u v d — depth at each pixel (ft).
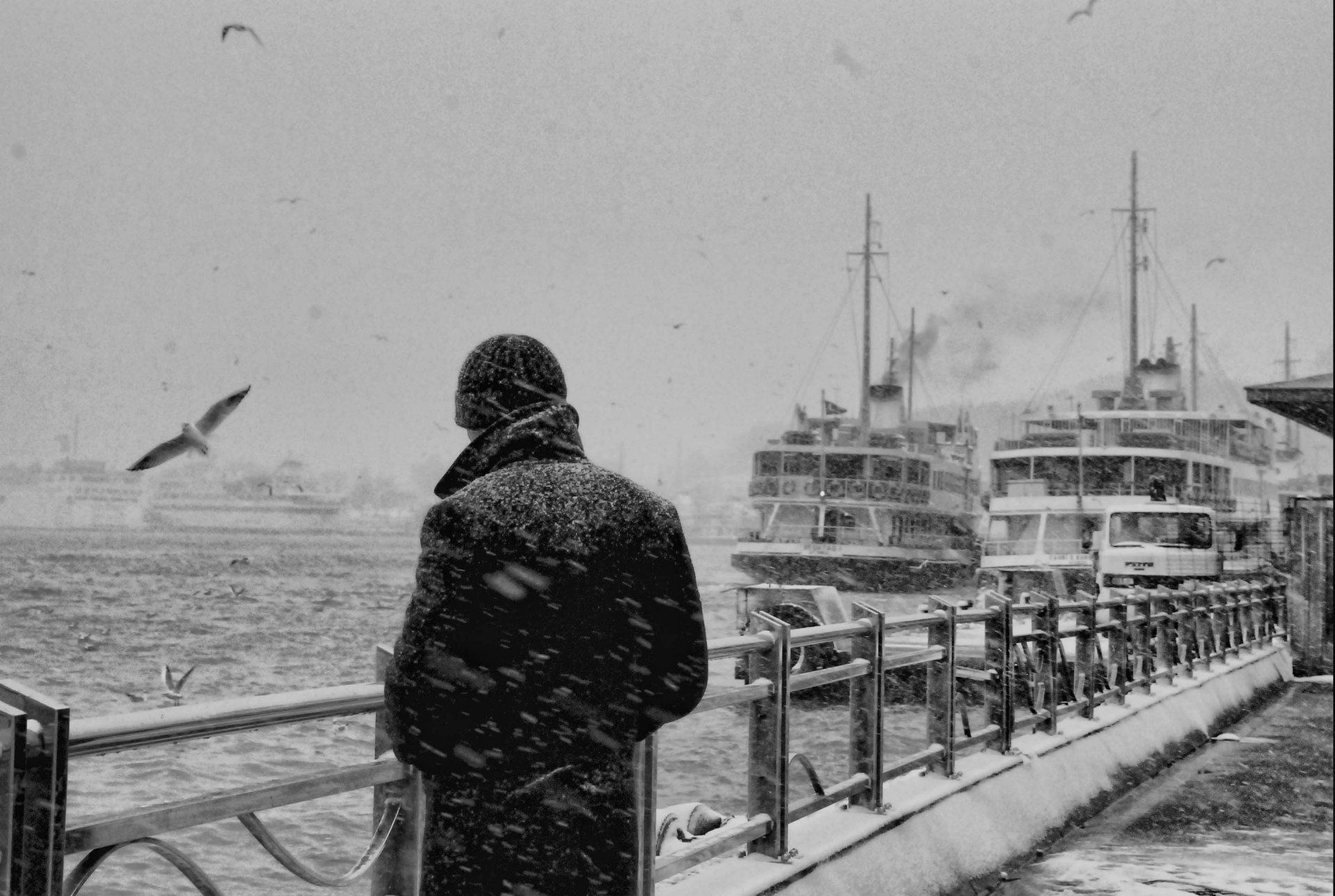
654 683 9.22
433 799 9.26
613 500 9.20
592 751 9.06
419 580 8.96
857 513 153.89
